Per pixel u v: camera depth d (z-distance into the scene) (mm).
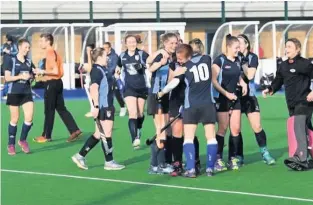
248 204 14688
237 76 18266
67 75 46281
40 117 32312
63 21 58281
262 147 19375
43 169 19328
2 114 33469
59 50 47000
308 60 18125
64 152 22375
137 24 43969
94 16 58406
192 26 59188
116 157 21141
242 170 18594
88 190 16453
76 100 41500
